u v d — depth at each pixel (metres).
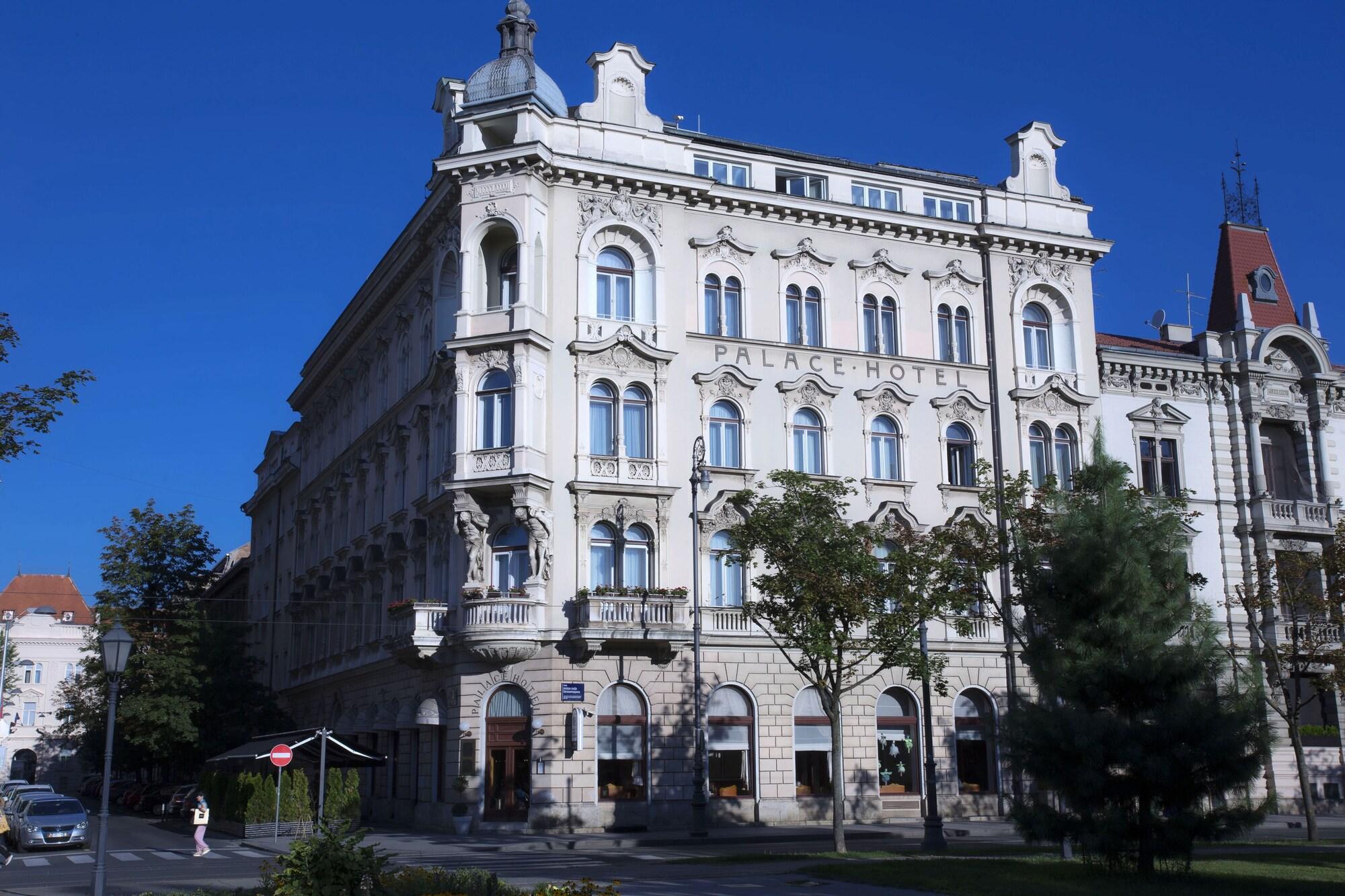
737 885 23.80
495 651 40.88
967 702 47.28
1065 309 51.78
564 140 45.03
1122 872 24.27
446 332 46.81
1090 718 23.98
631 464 43.88
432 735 43.91
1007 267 50.97
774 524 33.81
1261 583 42.94
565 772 40.69
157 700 64.00
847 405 47.59
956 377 49.53
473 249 44.09
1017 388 49.94
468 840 37.84
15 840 39.97
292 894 16.16
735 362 46.38
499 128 45.78
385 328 55.94
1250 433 53.84
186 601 68.88
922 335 49.50
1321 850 31.19
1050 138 53.19
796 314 47.81
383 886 16.98
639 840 36.34
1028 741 24.75
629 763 42.00
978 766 46.88
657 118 46.78
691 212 46.84
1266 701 24.67
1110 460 29.42
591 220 45.03
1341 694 50.25
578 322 44.19
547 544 42.09
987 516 44.41
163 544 70.94
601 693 42.00
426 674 45.06
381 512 54.53
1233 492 53.19
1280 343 55.00
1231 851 30.94
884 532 39.84
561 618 41.97
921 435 48.50
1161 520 26.95
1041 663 26.84
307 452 72.50
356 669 54.19
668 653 42.59
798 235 48.31
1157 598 25.97
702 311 46.44
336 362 66.19
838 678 33.56
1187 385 53.62
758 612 34.72
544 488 42.34
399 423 51.56
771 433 46.34
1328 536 52.81
